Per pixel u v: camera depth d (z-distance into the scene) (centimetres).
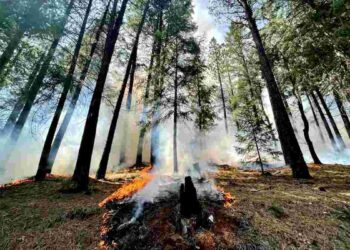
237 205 570
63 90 1118
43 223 534
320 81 907
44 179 1012
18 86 1009
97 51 1459
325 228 490
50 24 886
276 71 1455
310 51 833
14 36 834
